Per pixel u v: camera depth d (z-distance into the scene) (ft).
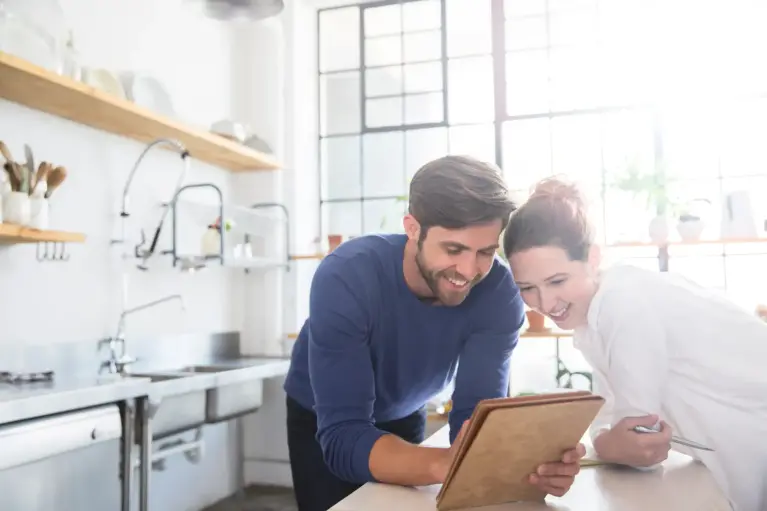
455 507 3.16
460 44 13.79
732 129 12.11
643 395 3.97
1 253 8.35
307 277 13.60
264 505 12.15
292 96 13.50
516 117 13.24
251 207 13.29
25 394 6.59
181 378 8.68
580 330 4.34
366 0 14.20
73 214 9.45
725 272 11.84
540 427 2.94
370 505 3.22
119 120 9.53
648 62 12.60
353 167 14.42
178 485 11.31
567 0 13.10
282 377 13.20
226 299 12.90
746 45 12.10
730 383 4.30
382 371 4.65
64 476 6.63
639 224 11.64
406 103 14.12
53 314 9.06
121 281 10.27
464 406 4.36
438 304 4.44
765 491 4.58
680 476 3.67
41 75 7.64
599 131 12.78
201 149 11.30
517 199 3.88
